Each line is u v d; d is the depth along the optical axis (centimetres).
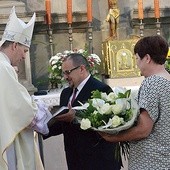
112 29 647
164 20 716
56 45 695
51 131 343
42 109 316
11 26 321
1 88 301
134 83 619
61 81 573
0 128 300
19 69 619
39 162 332
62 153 531
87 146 330
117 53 627
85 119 256
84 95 331
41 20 650
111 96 261
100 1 715
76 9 704
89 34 673
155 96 245
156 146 249
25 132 319
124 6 709
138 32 709
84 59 339
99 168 332
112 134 254
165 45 257
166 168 247
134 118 244
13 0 640
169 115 247
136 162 255
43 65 686
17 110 302
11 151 314
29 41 330
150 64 257
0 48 322
